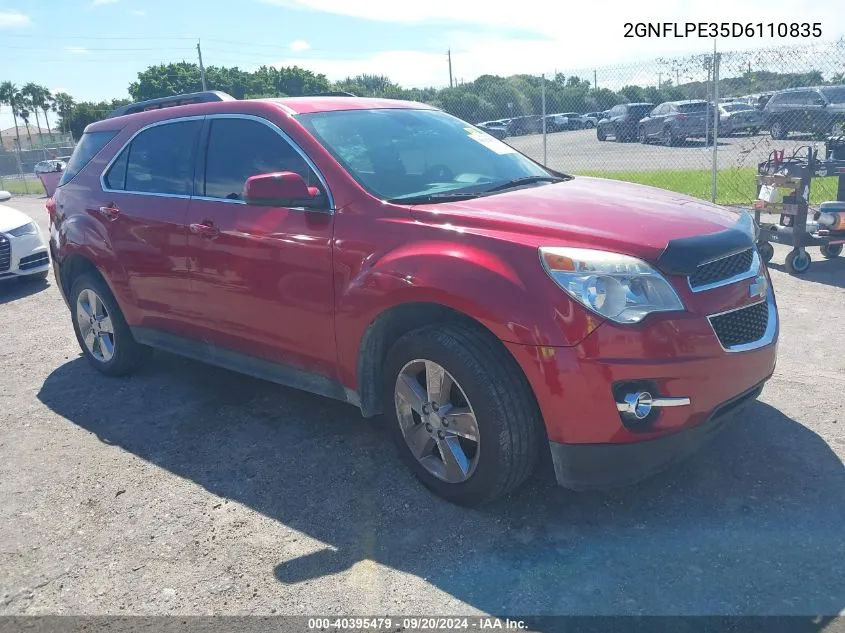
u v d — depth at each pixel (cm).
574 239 296
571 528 307
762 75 1118
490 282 294
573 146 2088
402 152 394
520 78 1673
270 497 350
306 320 367
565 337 280
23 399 498
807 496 316
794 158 750
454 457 320
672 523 305
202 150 429
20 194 2706
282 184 346
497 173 412
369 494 346
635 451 288
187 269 425
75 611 276
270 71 5903
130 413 460
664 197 369
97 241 487
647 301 283
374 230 337
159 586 288
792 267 706
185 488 363
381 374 359
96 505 353
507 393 297
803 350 491
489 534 307
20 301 809
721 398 297
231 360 426
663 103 1958
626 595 263
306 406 452
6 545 324
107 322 512
